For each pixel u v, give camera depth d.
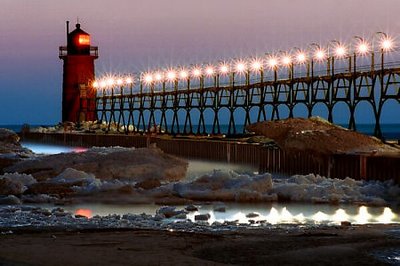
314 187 48.94
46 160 59.69
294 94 117.31
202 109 153.50
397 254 25.45
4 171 60.44
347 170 54.84
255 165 70.38
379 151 57.16
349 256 25.00
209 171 73.56
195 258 24.38
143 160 58.22
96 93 191.50
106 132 169.12
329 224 36.47
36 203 46.94
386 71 95.38
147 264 23.25
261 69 131.88
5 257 24.25
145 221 36.66
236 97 139.75
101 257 24.36
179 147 96.44
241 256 25.19
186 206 44.81
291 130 64.88
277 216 40.59
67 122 184.38
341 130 61.00
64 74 189.25
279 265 23.83
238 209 43.72
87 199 47.94
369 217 40.34
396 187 48.25
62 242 27.77
